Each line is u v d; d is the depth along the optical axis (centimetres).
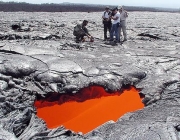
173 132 464
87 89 736
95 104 696
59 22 2689
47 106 679
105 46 1308
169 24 3100
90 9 9400
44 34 1513
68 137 472
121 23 1476
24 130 496
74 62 877
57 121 643
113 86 741
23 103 625
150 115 561
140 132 474
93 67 838
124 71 817
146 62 974
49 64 828
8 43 1106
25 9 7106
